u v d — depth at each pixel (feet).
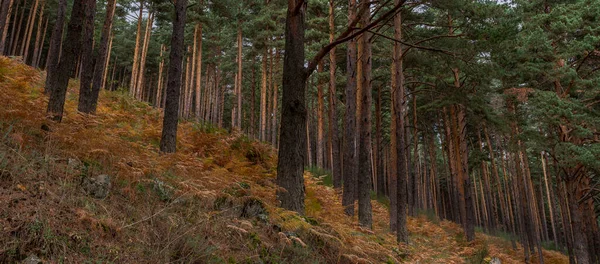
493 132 97.96
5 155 11.99
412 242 42.04
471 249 46.57
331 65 59.72
